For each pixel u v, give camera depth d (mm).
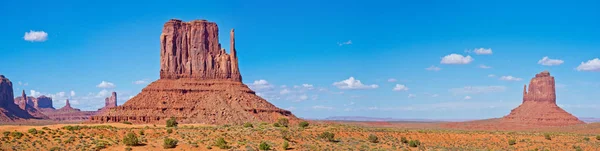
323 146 131000
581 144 165375
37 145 113062
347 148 131000
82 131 127875
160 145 117750
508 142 166375
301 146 127438
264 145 119688
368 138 148750
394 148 138750
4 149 107062
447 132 183875
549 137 175875
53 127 134250
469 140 167250
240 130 144125
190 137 127750
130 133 126250
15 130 124375
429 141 160875
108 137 124125
